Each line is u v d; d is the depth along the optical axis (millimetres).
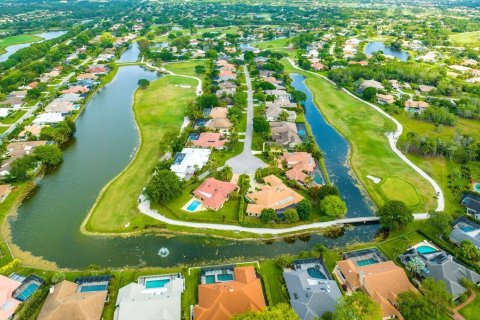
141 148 180500
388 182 151875
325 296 93375
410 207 135750
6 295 94688
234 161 166000
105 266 110125
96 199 141875
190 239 121062
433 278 98375
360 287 98938
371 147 182000
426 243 118250
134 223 126938
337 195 136000
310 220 128250
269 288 100562
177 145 171375
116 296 97562
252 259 113000
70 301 89375
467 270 102812
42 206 138125
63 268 109188
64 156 176125
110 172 161750
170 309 91250
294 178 149875
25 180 153750
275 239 121250
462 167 158750
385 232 125188
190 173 154375
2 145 176000
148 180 151500
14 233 124000
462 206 136500
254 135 191750
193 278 104375
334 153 178375
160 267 109750
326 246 118938
